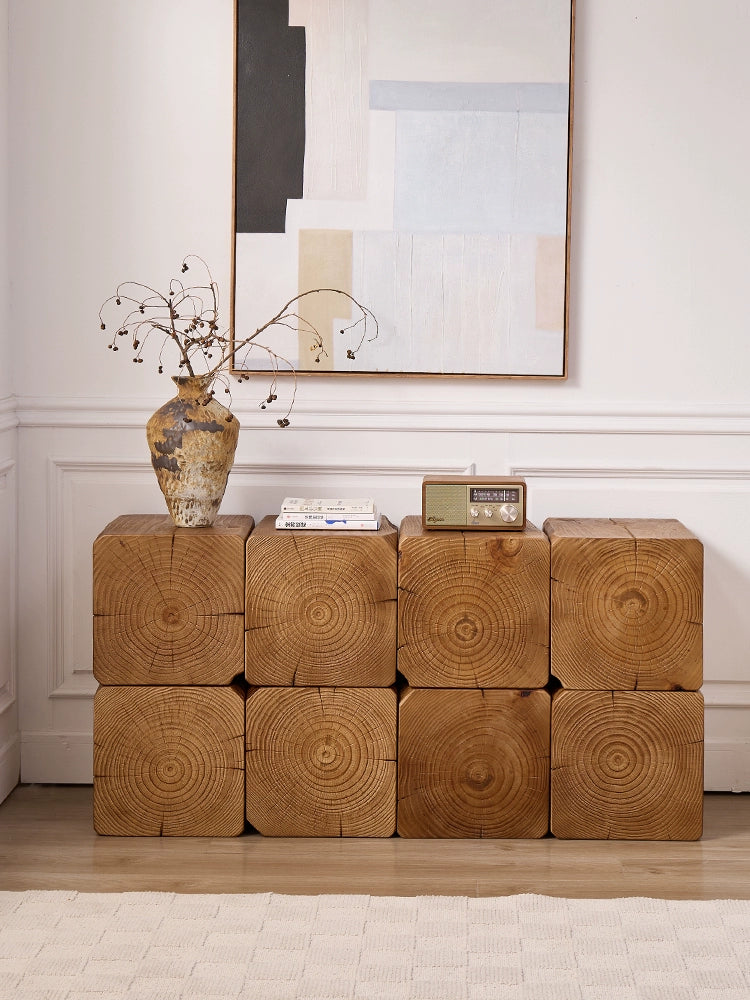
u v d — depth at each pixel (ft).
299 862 9.05
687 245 10.43
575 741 9.46
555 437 10.59
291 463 10.63
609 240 10.44
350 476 10.66
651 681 9.42
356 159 10.28
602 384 10.56
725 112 10.31
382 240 10.34
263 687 9.47
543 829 9.55
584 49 10.29
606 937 7.87
